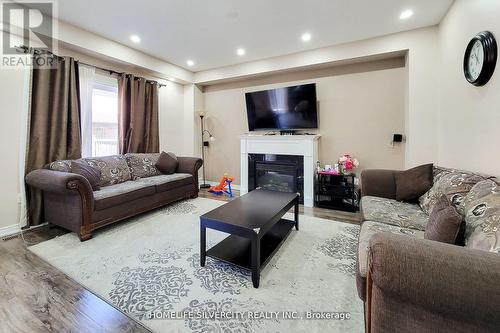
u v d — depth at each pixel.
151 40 3.52
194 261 2.11
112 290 1.70
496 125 1.79
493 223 1.10
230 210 2.18
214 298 1.62
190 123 5.26
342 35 3.34
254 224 1.82
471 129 2.17
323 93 4.12
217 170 5.43
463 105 2.33
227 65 4.64
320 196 3.98
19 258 2.14
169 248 2.35
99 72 3.69
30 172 2.81
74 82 3.20
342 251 2.28
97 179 2.97
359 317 1.44
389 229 1.75
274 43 3.61
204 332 1.34
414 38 3.14
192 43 3.61
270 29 3.17
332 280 1.82
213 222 1.92
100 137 3.88
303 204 3.98
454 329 0.84
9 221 2.75
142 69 4.16
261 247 2.14
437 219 1.24
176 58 4.26
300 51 3.91
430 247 0.86
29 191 2.87
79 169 2.85
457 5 2.45
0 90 2.65
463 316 0.79
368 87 3.79
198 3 2.57
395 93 3.62
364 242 1.54
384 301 0.96
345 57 3.60
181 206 3.79
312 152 3.88
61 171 2.79
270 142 4.29
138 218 3.22
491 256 0.79
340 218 3.22
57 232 2.75
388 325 0.96
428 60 3.07
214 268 2.00
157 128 4.57
